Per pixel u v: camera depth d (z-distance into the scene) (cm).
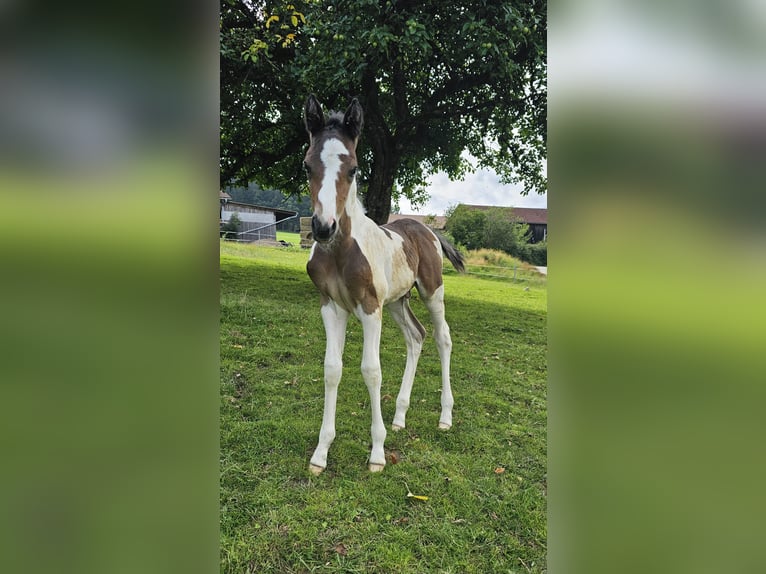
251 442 264
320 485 234
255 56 401
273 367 372
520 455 269
